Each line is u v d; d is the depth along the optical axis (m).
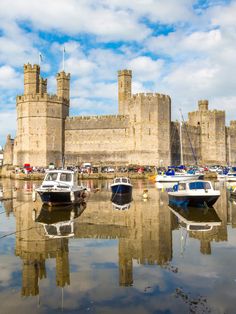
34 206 28.91
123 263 13.52
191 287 11.09
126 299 10.29
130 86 95.31
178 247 15.76
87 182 62.09
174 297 10.35
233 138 107.56
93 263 13.54
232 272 12.40
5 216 24.02
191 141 95.50
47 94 84.25
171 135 87.69
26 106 84.00
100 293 10.71
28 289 11.07
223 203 30.88
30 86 87.19
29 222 21.75
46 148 83.38
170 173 63.25
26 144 83.56
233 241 16.80
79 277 12.05
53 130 84.81
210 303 9.94
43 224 21.09
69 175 29.78
